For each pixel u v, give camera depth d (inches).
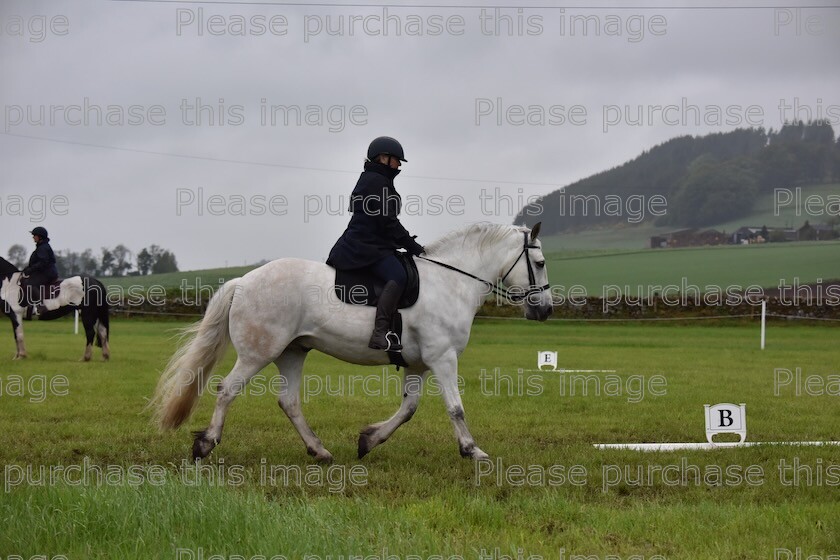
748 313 1593.3
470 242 350.0
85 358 772.0
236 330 330.3
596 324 1576.0
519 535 235.6
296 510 244.1
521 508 267.1
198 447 324.2
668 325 1547.7
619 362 842.2
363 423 449.4
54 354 863.1
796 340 1211.2
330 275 333.7
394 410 498.6
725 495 289.4
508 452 359.9
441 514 250.8
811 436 413.1
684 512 260.2
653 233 4542.3
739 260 3019.2
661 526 246.4
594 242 4397.1
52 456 344.2
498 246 352.5
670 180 6299.2
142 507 235.0
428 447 373.1
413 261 340.5
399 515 244.5
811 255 3031.5
